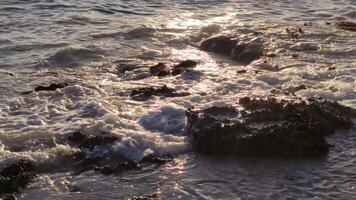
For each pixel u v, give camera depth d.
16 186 7.32
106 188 7.29
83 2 21.91
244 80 11.39
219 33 16.39
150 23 18.16
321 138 8.27
